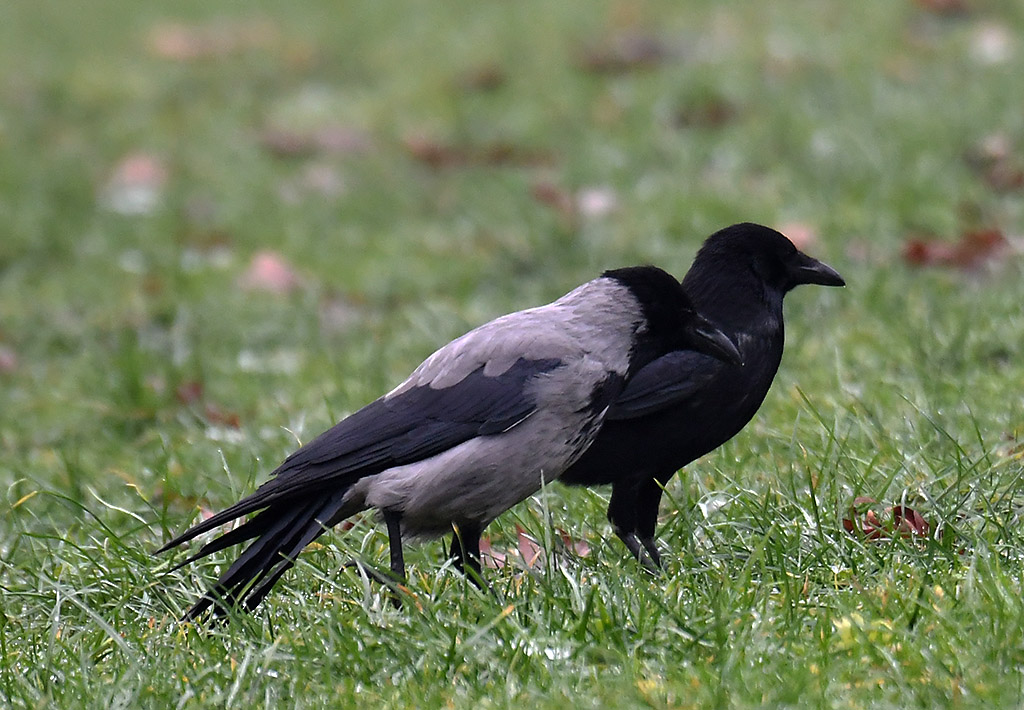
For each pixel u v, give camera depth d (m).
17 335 15.59
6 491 10.74
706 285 9.29
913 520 8.58
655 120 20.48
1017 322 12.19
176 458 11.02
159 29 28.45
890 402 10.69
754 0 26.11
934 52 21.97
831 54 22.09
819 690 6.39
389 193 19.50
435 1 28.89
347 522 9.59
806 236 15.44
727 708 6.27
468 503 8.26
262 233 18.36
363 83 24.69
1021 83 19.72
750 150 18.58
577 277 15.73
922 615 7.04
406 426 8.18
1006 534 8.15
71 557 8.96
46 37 28.38
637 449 8.77
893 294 13.49
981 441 9.18
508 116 21.69
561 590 7.66
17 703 6.96
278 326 15.16
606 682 6.60
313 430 11.38
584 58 23.75
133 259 17.95
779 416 10.64
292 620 7.80
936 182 16.64
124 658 7.38
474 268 16.47
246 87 24.95
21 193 20.41
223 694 6.85
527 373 8.22
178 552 8.99
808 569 7.99
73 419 12.79
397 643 7.18
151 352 14.16
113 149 22.22
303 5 29.67
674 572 8.17
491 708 6.47
